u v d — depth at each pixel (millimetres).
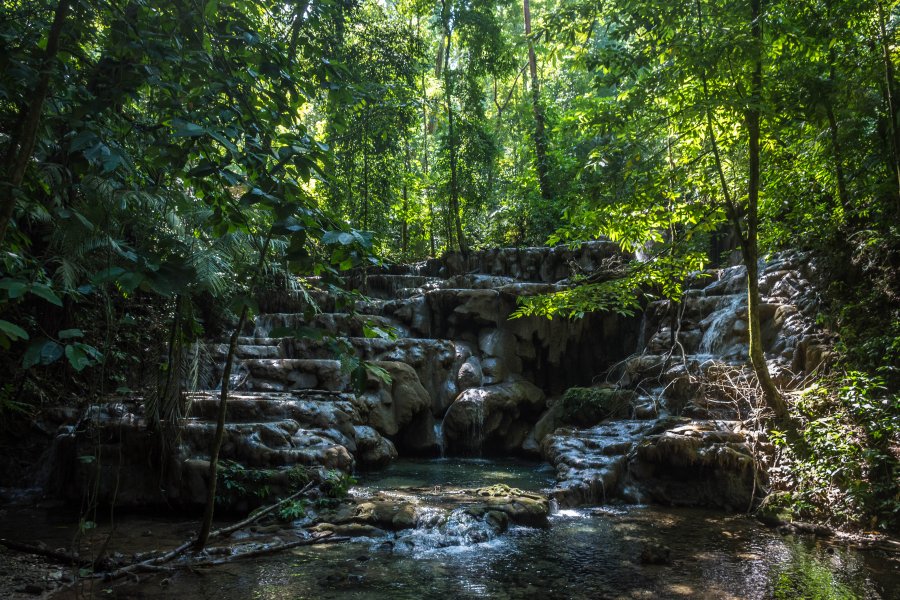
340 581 5836
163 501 8094
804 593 5543
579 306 10508
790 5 8148
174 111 3168
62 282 4680
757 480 8672
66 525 7598
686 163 9914
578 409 12742
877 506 7352
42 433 10156
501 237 20797
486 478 10727
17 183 2848
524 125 20125
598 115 8867
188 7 3457
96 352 2576
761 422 9320
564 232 10039
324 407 10477
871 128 10102
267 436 8953
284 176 3205
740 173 11617
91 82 3443
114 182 3967
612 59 8797
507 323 14953
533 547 7008
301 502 8047
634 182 9453
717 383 10359
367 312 15320
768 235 11477
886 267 9383
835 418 8344
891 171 9234
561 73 23906
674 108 9453
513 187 20453
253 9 3969
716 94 7957
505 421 13500
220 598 5375
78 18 3625
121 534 7219
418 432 13266
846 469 7719
